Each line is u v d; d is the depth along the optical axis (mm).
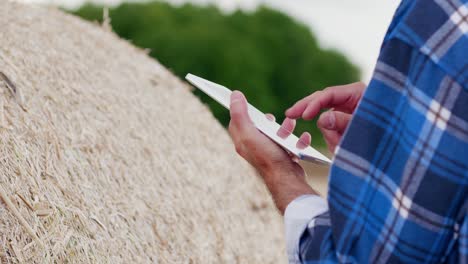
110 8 9617
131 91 3283
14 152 2164
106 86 3100
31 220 2041
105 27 4031
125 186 2605
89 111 2781
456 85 1229
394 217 1267
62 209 2170
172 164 3043
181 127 3434
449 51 1237
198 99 4102
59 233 2094
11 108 2330
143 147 2920
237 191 3457
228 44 9898
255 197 3602
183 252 2639
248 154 1565
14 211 1992
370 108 1303
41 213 2082
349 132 1311
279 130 1611
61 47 3115
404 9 1319
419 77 1259
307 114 1710
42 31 3129
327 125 1688
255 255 3176
